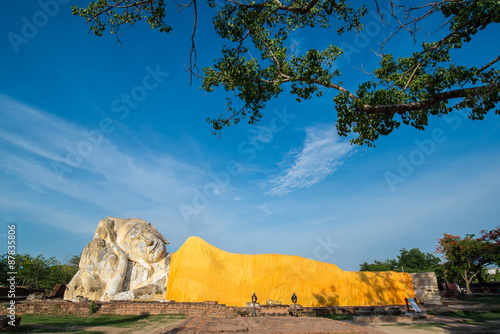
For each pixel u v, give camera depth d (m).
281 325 13.80
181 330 12.47
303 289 24.84
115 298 24.23
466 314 15.84
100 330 13.41
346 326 13.10
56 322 15.91
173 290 24.33
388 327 12.90
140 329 13.66
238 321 15.75
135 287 25.66
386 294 24.58
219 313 19.19
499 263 33.25
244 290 24.97
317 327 12.85
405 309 19.44
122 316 18.38
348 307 20.66
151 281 25.77
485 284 36.91
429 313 16.50
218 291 24.38
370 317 14.92
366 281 25.34
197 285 24.19
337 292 24.81
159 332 12.28
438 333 11.05
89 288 24.64
